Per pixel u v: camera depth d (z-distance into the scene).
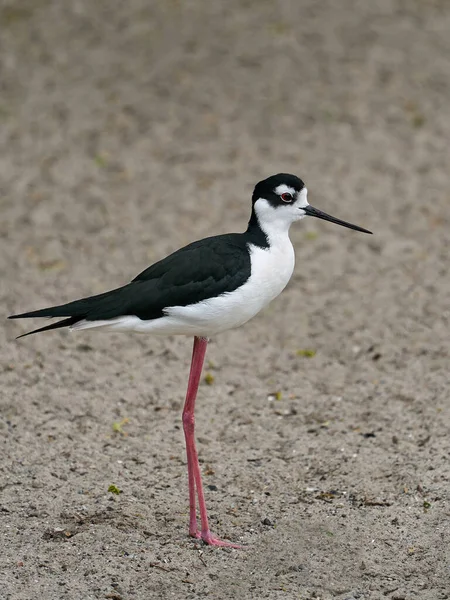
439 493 9.05
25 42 21.66
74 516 8.74
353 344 12.27
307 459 9.88
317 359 11.99
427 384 11.22
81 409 10.82
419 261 14.15
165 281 8.35
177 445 10.18
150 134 18.31
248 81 20.19
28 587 7.73
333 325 12.68
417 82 20.08
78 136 18.20
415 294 13.27
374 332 12.48
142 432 10.44
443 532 8.49
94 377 11.52
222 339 12.50
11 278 13.68
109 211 15.70
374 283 13.64
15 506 8.91
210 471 9.67
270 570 8.07
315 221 15.46
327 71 20.50
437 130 18.39
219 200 16.03
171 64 20.80
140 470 9.68
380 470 9.59
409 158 17.39
